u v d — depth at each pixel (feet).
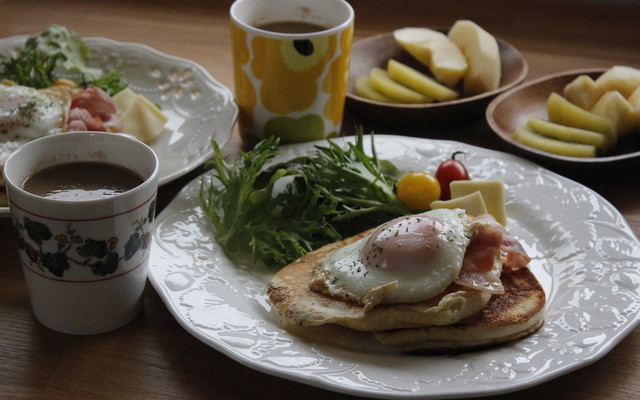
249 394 4.47
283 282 5.00
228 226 5.51
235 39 6.52
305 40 6.27
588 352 4.45
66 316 4.72
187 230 5.53
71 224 4.28
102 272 4.54
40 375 4.52
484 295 4.65
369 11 9.23
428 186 5.90
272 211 5.87
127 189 4.65
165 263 5.15
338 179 6.04
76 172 4.78
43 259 4.45
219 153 5.79
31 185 4.60
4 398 4.35
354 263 4.89
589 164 6.35
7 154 5.40
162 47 8.38
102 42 7.56
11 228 5.78
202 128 6.75
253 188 6.03
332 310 4.67
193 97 7.14
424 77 7.47
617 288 5.04
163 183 5.88
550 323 4.78
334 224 5.96
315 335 4.74
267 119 6.74
